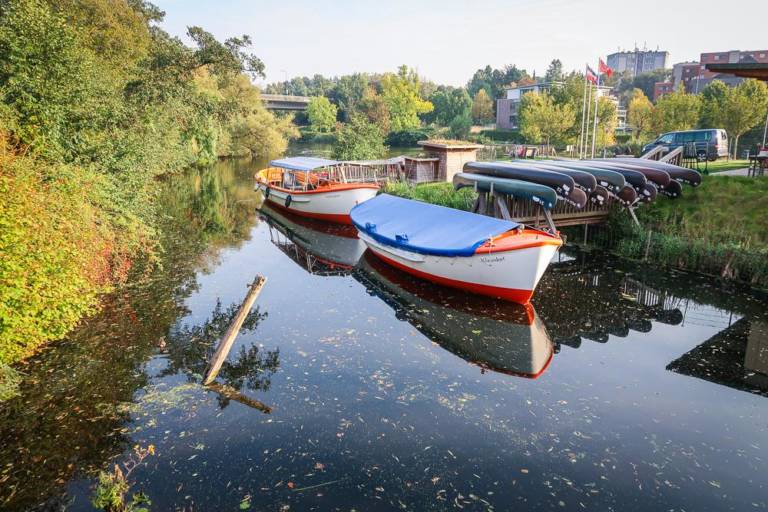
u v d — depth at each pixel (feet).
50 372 28.04
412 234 46.14
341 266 52.21
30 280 29.19
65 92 48.47
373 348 32.19
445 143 95.91
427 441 22.76
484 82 390.01
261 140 173.17
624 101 309.01
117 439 22.56
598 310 39.24
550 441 22.88
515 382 28.17
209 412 24.75
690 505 19.13
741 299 40.93
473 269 39.60
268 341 32.94
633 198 51.57
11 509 18.58
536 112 141.90
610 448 22.45
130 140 57.06
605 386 27.86
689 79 274.36
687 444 22.79
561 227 59.88
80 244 36.70
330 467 20.97
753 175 56.90
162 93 88.63
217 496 19.25
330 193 68.95
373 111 251.19
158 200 85.66
